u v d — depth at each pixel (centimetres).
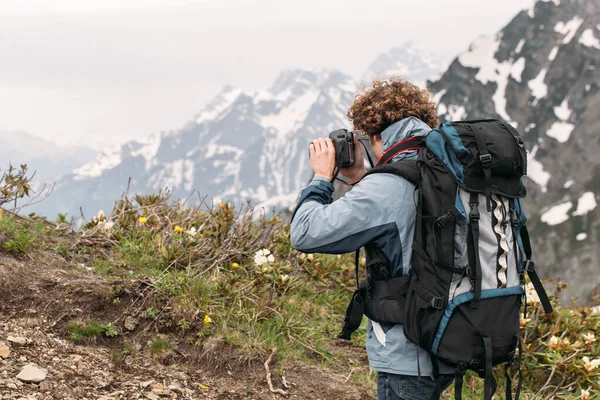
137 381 421
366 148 353
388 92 339
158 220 649
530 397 567
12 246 502
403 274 309
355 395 488
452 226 298
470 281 298
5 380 375
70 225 619
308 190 335
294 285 594
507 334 298
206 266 592
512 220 310
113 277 515
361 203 309
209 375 459
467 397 560
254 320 529
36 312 455
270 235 679
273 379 475
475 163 300
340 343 606
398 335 310
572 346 577
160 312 491
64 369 406
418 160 315
